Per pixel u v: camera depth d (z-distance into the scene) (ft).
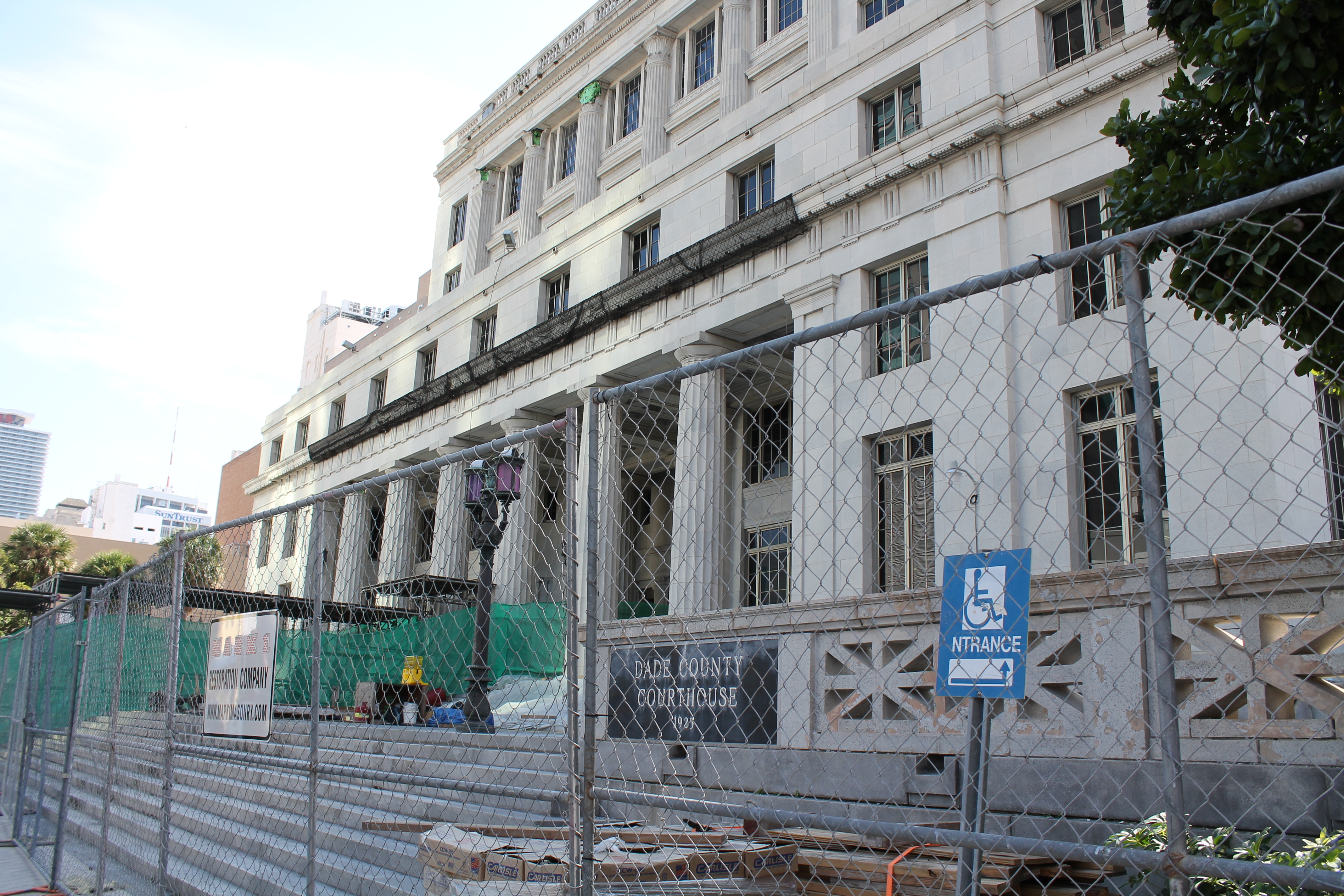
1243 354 43.09
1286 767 14.29
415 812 26.23
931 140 60.29
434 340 115.55
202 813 31.86
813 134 70.69
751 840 17.89
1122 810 18.06
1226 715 18.04
